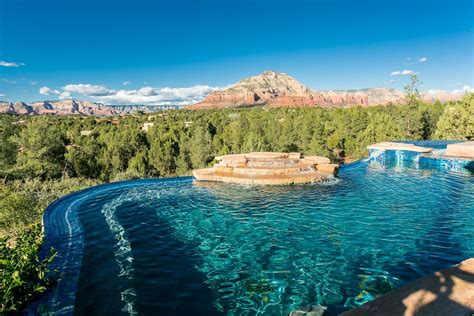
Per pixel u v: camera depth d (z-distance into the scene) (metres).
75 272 7.92
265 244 9.98
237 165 20.61
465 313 4.27
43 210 13.84
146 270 8.26
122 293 7.08
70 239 10.34
